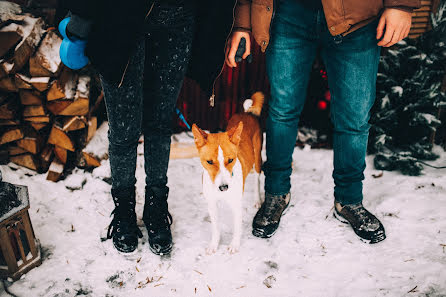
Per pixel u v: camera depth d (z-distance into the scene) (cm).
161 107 197
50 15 280
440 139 327
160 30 174
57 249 218
